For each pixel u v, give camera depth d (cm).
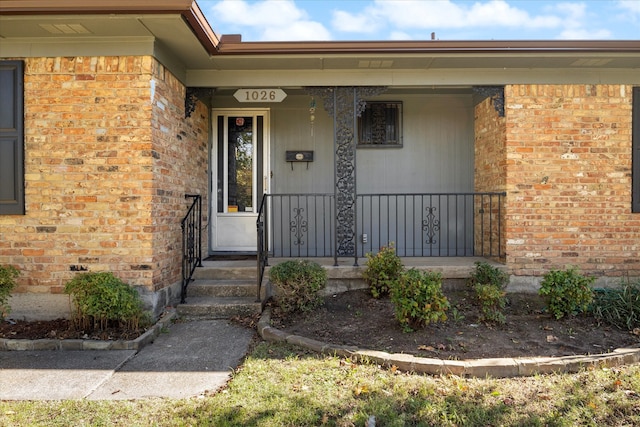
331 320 450
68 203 456
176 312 485
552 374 332
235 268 563
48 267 458
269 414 272
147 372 345
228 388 312
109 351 390
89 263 457
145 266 454
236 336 430
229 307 489
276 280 467
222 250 686
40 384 322
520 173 545
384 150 681
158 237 471
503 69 543
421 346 373
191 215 561
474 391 303
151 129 454
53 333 420
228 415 271
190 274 536
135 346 394
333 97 562
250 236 688
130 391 310
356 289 547
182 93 543
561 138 545
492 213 595
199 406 284
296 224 682
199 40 460
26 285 458
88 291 414
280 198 671
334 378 323
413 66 538
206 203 659
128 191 454
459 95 672
